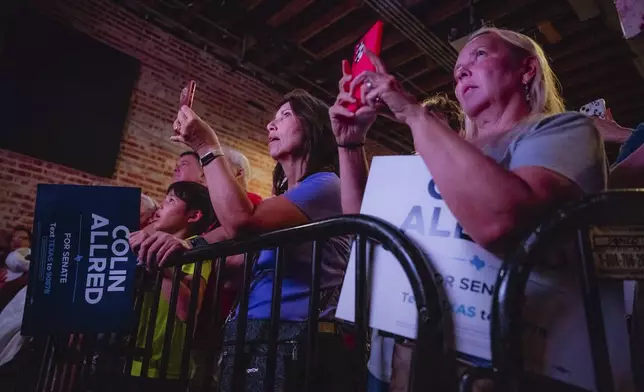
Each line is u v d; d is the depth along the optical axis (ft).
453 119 5.12
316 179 4.28
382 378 3.05
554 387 2.08
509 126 3.04
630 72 16.44
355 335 2.59
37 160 13.17
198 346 5.39
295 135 4.68
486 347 2.19
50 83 13.42
